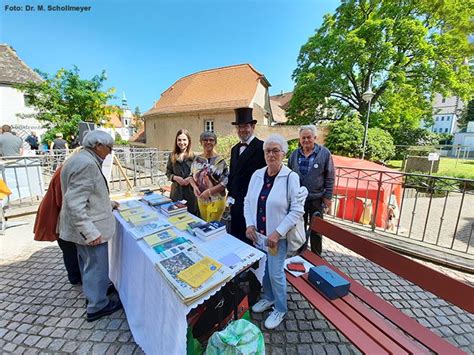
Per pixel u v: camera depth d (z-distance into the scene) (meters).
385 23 11.83
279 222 1.87
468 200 8.64
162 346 1.47
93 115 12.04
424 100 13.21
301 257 2.39
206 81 18.02
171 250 1.71
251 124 2.56
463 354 1.33
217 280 1.39
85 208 1.81
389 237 3.80
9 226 4.32
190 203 3.34
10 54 16.80
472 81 12.12
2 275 2.86
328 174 2.91
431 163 11.22
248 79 16.41
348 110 15.27
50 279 2.78
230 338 1.42
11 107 15.16
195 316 1.61
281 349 1.86
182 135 3.29
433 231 5.33
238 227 2.67
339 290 1.74
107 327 2.06
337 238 2.29
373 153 11.66
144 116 20.05
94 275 2.05
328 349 1.87
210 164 2.92
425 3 11.82
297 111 15.33
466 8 11.51
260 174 2.03
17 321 2.13
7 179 4.71
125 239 2.07
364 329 1.46
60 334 1.99
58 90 11.21
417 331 1.50
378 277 2.93
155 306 1.56
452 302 1.45
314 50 14.09
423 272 1.63
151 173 7.93
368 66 12.91
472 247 4.15
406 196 9.19
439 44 12.23
